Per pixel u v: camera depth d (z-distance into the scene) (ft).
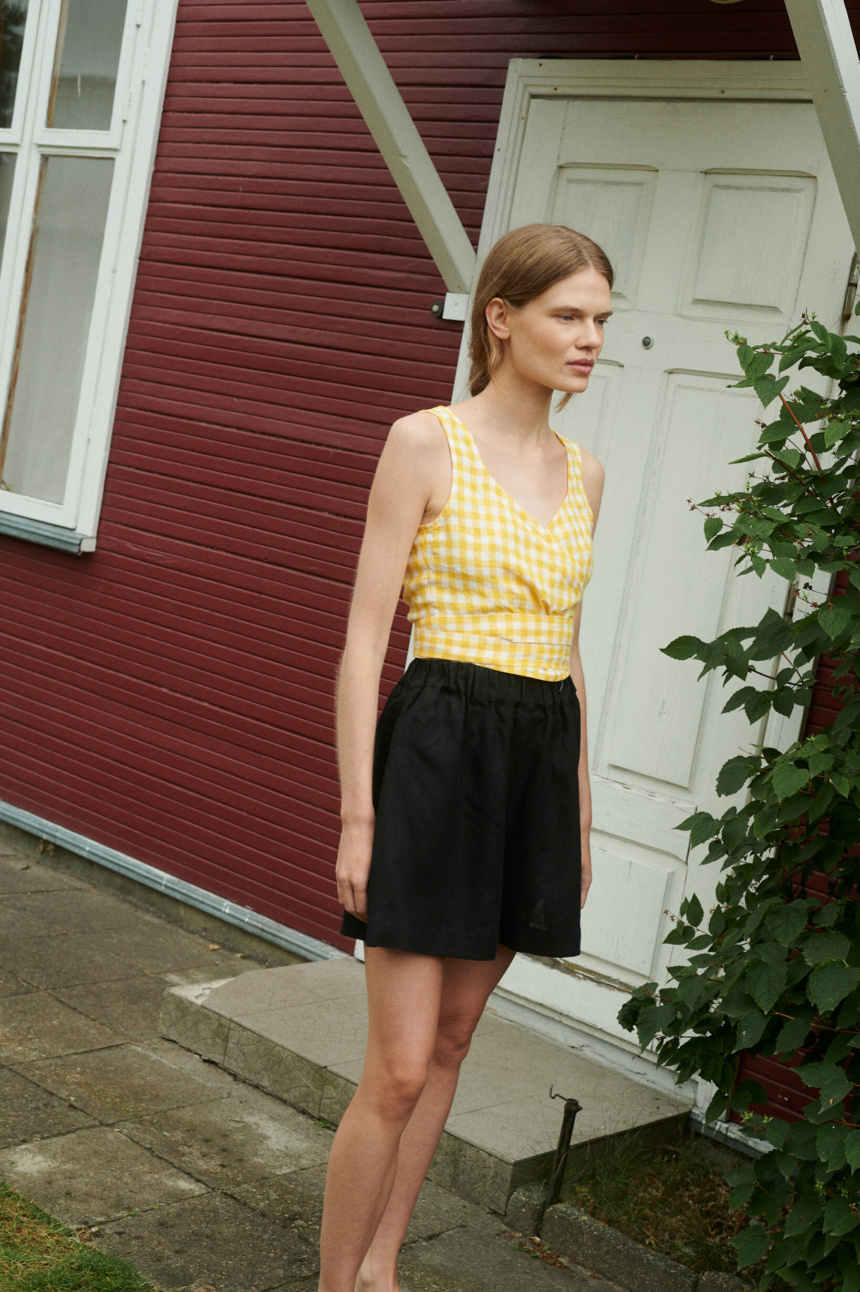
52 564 17.71
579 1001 12.14
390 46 14.08
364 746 6.66
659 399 11.89
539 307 6.55
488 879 6.61
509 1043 12.09
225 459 15.75
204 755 15.89
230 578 15.69
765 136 11.27
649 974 11.72
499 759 6.63
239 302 15.64
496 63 13.25
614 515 12.14
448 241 12.83
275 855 15.14
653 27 12.05
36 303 18.10
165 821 16.26
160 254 16.49
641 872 11.81
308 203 14.97
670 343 11.82
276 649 15.23
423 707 6.63
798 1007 8.27
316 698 14.83
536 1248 9.37
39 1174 9.30
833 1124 7.60
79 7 17.49
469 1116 10.41
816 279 10.93
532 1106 10.74
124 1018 12.57
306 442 14.96
